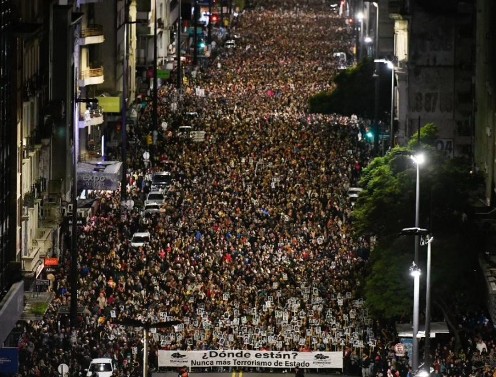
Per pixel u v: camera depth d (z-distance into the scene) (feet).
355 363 408.67
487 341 408.67
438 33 634.84
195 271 466.29
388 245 431.43
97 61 641.81
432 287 422.00
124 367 390.01
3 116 400.88
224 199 561.02
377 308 421.18
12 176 411.54
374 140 653.30
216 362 407.64
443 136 636.89
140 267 469.57
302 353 408.26
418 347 399.24
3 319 367.86
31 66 479.41
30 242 453.17
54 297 431.84
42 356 383.24
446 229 431.43
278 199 561.43
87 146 593.42
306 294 445.78
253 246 497.87
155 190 569.23
